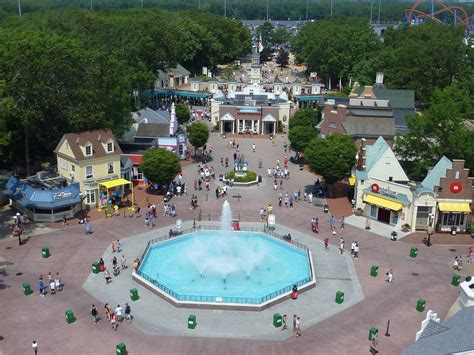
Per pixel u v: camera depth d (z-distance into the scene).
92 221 91.31
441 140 102.38
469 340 40.56
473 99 144.38
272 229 88.94
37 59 101.44
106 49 146.00
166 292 66.12
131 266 74.88
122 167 106.44
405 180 94.62
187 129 133.75
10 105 95.06
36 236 84.56
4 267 73.69
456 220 89.25
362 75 198.00
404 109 139.62
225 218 93.19
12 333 57.84
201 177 116.25
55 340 56.69
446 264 77.19
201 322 60.88
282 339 57.75
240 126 160.88
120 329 59.06
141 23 180.38
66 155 96.88
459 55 181.25
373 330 55.97
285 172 117.75
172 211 94.62
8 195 95.81
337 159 100.12
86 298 65.75
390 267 75.88
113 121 114.94
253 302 64.25
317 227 89.00
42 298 65.50
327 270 74.56
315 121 140.88
